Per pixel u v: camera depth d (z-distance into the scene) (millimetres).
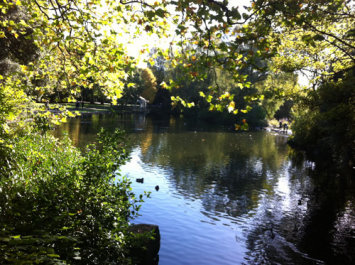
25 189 5203
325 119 23594
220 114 73625
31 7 6082
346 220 14117
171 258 9906
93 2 6297
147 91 109250
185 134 45531
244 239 11789
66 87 6727
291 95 21625
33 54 18938
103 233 5520
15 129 6348
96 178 6316
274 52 4836
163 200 15609
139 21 5652
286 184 20438
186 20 5180
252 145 39312
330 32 15047
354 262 10336
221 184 19578
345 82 19531
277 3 4973
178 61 5457
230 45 4863
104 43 5840
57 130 36156
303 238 12102
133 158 25609
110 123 52000
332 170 25375
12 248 3275
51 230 4551
